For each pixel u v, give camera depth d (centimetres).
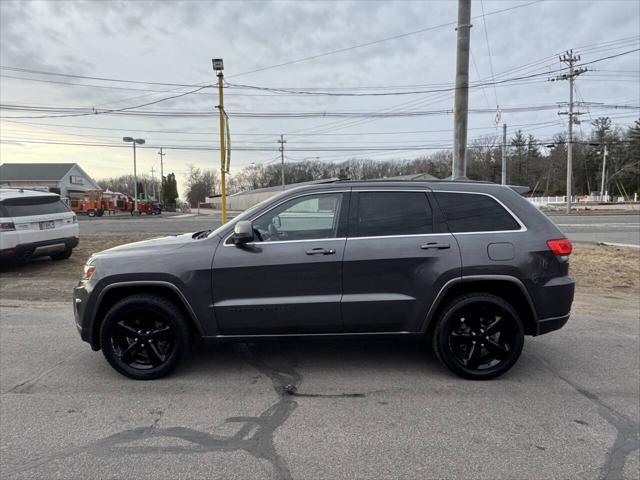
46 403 357
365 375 412
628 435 308
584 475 262
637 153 7556
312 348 484
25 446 293
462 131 1013
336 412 341
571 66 3778
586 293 787
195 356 462
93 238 1577
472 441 300
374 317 390
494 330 396
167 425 322
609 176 7769
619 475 262
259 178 12250
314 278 387
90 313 398
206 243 400
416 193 405
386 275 387
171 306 396
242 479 258
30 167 7069
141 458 279
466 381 398
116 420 329
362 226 397
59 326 576
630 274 919
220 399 364
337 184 409
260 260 387
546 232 398
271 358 455
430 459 279
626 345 497
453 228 395
